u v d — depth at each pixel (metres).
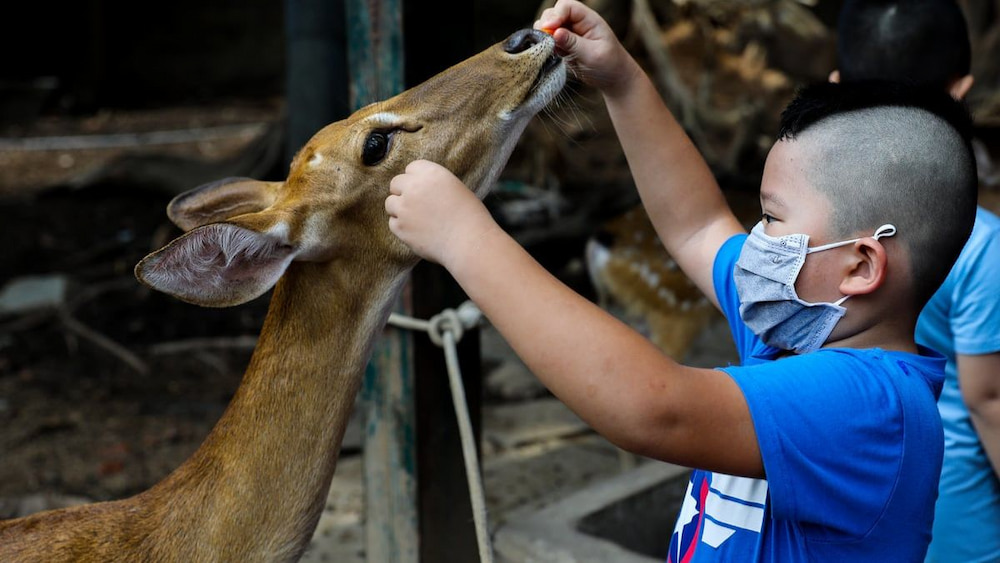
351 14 2.66
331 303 1.72
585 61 1.81
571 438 4.76
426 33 2.62
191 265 1.52
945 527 2.09
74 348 5.99
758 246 1.43
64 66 15.90
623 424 1.24
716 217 1.87
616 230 4.58
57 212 9.07
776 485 1.28
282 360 1.71
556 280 1.29
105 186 9.50
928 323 2.03
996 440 1.96
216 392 5.41
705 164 1.89
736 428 1.27
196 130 13.77
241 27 16.72
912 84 1.43
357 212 1.72
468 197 1.35
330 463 1.73
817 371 1.32
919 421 1.34
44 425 4.82
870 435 1.31
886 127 1.36
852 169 1.36
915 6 2.10
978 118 7.60
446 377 2.76
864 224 1.36
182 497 1.67
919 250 1.37
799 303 1.40
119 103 15.95
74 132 13.68
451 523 2.84
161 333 6.35
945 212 1.36
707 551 1.50
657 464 3.64
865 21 2.13
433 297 2.68
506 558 3.05
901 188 1.35
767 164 1.46
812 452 1.28
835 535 1.36
